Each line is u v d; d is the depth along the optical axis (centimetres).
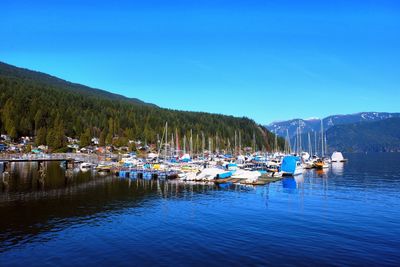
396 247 3238
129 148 18412
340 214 4572
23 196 5894
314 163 13862
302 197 5956
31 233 3709
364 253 3083
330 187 7331
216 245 3300
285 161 10125
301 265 2820
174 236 3591
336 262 2878
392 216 4466
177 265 2828
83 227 3947
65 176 9062
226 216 4456
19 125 17425
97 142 19275
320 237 3541
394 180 8788
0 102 18575
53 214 4569
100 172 10269
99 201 5506
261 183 7856
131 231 3784
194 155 16412
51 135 16225
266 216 4450
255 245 3294
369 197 5981
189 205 5203
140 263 2875
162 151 17100
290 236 3572
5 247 3272
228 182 8075
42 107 18862
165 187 7206
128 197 5906
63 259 2973
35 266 2830
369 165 15250
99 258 2991
